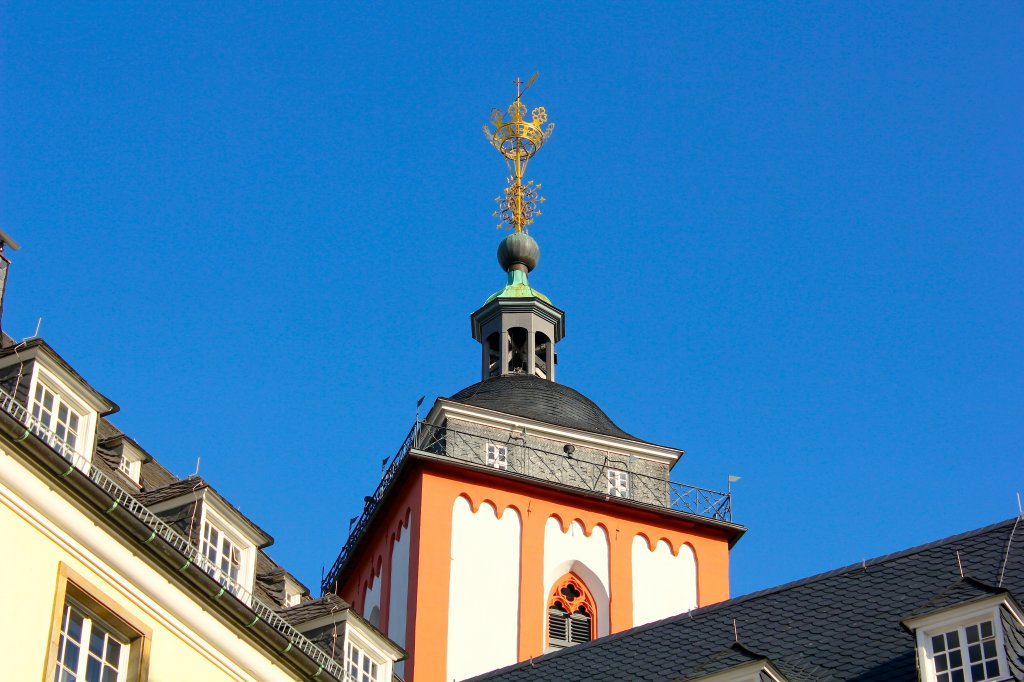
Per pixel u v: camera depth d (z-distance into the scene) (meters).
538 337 84.25
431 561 70.19
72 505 32.84
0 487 31.70
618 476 75.25
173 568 34.50
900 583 45.94
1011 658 37.28
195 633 34.81
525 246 87.06
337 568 76.94
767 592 47.84
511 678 47.69
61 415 34.03
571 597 71.44
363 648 39.50
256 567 41.31
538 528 71.94
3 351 33.59
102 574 33.16
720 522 73.81
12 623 31.09
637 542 72.81
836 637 44.28
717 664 41.19
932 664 38.16
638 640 47.75
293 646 36.50
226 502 36.78
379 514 74.19
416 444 73.31
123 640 33.44
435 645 68.44
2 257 36.91
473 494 72.06
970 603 38.16
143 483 39.47
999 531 46.75
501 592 70.31
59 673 31.88
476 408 75.19
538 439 75.44
